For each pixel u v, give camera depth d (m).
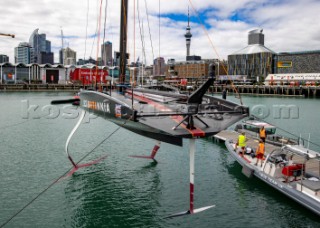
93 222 13.51
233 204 15.27
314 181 14.95
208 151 24.84
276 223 13.55
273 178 16.12
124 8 16.72
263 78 168.38
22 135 31.34
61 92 107.00
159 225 13.26
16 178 18.41
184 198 15.87
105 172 19.56
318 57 164.50
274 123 41.25
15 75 128.38
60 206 14.92
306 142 29.27
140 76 21.69
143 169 20.20
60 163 21.39
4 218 13.70
